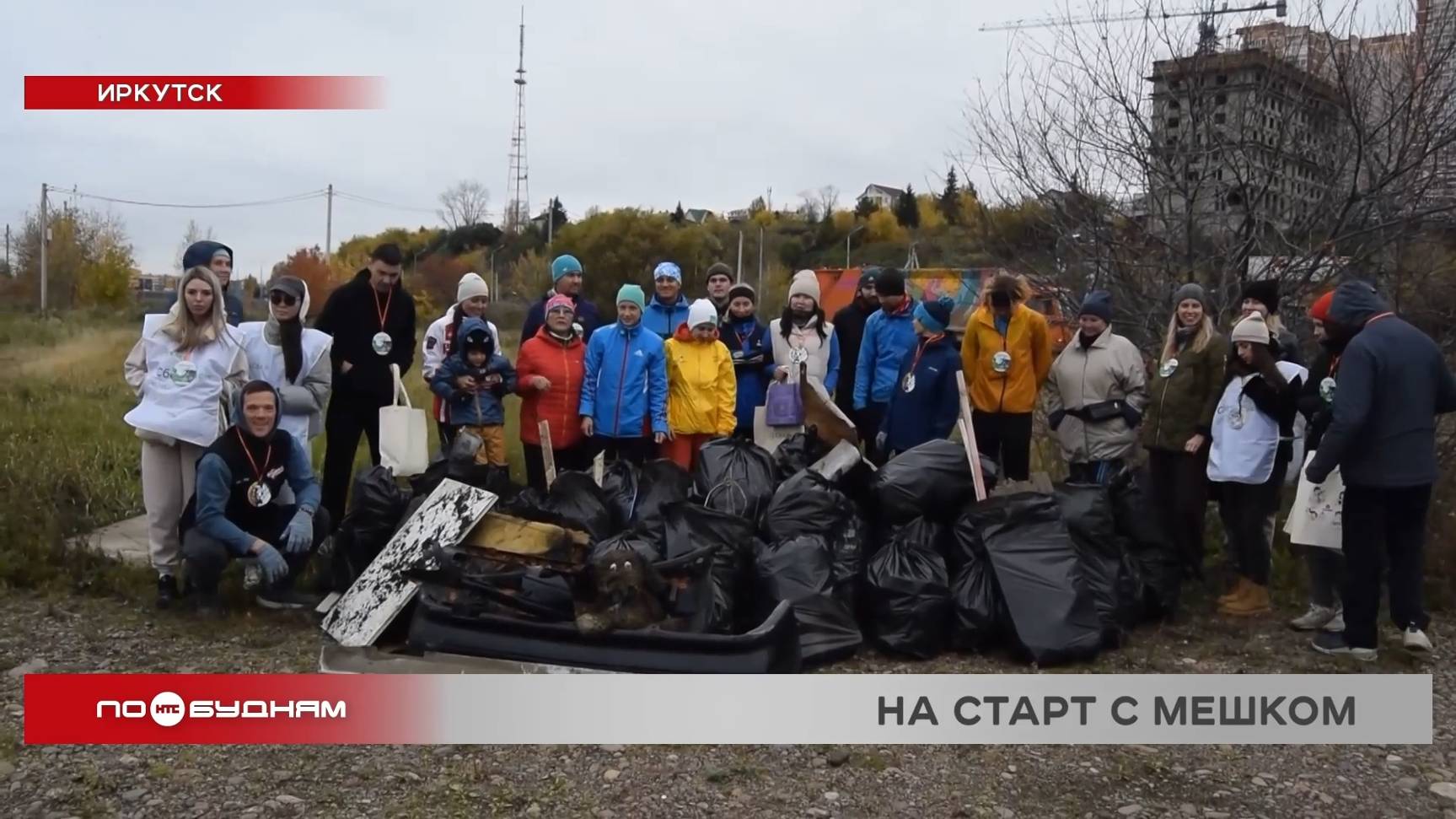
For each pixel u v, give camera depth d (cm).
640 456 632
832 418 619
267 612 525
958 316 875
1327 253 722
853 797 353
